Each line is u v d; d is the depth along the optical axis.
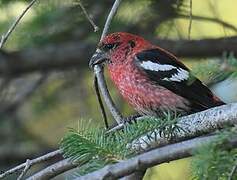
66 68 14.09
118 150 6.70
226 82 6.25
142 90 9.92
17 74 14.30
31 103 14.62
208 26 13.91
